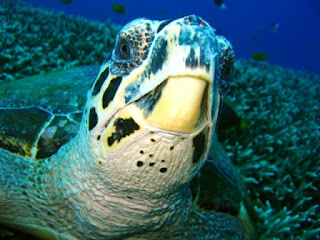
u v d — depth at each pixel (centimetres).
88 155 29
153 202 32
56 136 42
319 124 138
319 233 67
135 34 26
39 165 40
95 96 30
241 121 87
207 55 22
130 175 27
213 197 49
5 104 46
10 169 39
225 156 62
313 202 79
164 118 22
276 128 103
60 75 56
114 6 164
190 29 23
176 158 25
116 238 38
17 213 39
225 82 30
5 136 42
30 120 43
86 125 29
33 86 51
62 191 35
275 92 147
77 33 146
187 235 43
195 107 22
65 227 39
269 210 66
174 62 22
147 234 40
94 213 34
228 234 48
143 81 23
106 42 139
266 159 88
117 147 25
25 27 125
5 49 94
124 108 24
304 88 207
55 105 45
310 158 89
